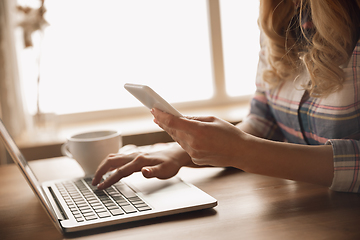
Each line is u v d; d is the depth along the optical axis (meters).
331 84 0.77
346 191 0.67
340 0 0.75
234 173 0.86
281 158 0.65
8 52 1.82
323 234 0.52
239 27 2.27
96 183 0.80
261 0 0.96
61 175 0.97
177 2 2.19
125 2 2.13
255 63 2.32
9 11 1.84
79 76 2.11
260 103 1.07
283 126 0.99
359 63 0.75
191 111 2.15
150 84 2.22
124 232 0.57
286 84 0.97
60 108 2.09
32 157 1.68
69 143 0.92
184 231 0.56
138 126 1.87
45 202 0.57
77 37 2.09
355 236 0.51
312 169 0.66
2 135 0.57
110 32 2.13
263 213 0.61
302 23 0.87
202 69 2.27
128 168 0.79
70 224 0.58
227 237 0.53
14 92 1.85
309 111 0.87
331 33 0.76
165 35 2.20
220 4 2.21
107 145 0.91
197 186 0.79
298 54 0.89
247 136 0.65
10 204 0.75
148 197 0.69
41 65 1.96
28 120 1.89
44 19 1.80
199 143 0.63
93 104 2.15
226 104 2.30
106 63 2.15
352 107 0.77
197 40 2.24
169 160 0.82
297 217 0.58
